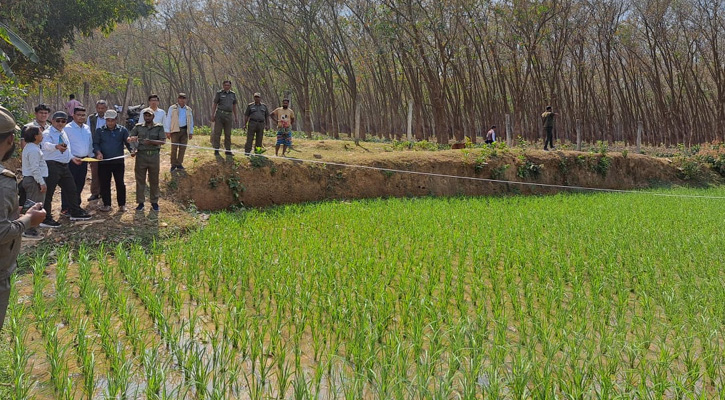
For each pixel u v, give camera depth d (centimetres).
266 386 419
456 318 568
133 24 4456
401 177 1653
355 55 3594
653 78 3728
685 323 552
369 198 1559
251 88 4412
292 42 3422
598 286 642
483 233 979
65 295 575
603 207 1440
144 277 678
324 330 508
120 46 4378
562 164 2073
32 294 617
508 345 479
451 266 776
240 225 1045
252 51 4009
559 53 3195
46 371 436
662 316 596
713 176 2553
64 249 755
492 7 2861
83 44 4094
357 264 716
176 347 454
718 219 1237
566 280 723
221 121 1315
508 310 607
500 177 1867
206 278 696
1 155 310
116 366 420
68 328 518
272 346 482
